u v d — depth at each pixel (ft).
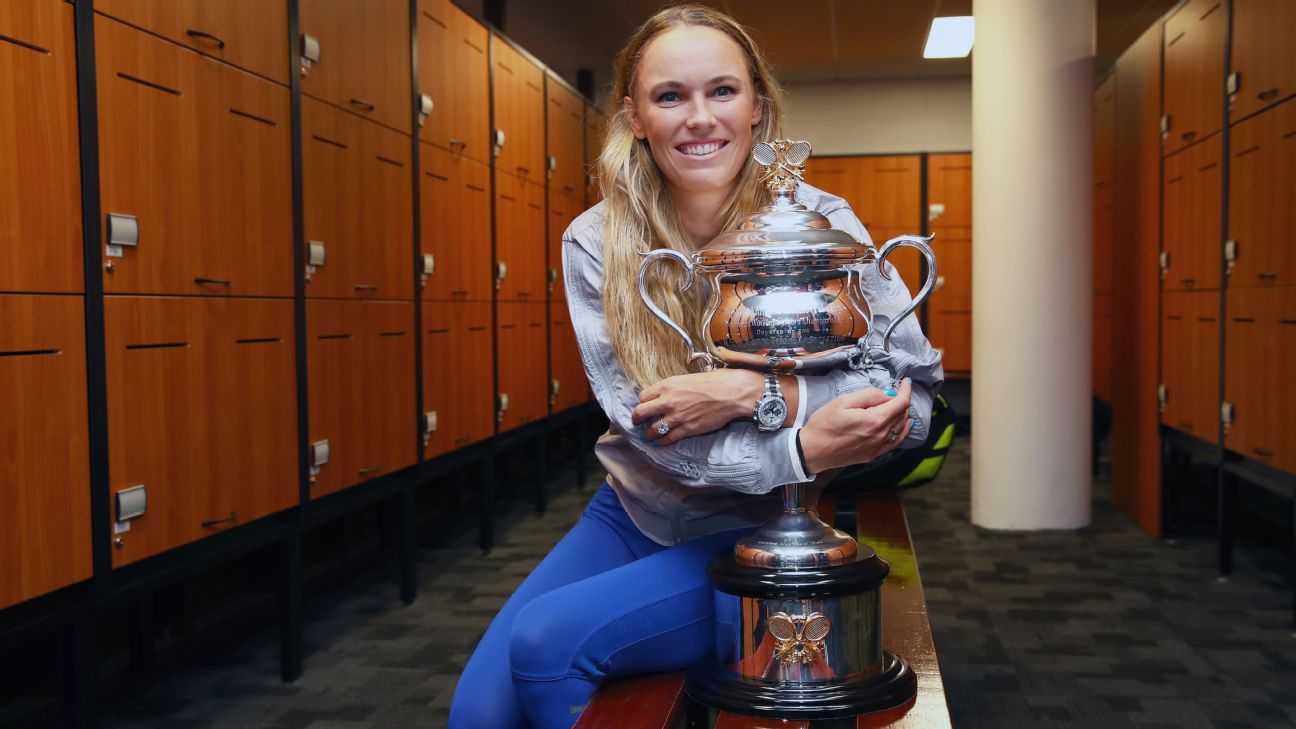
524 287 15.58
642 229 3.72
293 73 8.48
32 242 5.65
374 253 10.15
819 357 3.14
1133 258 15.42
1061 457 14.62
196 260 7.18
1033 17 14.16
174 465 6.95
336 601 11.29
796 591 3.06
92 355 6.13
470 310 13.08
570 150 18.51
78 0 5.97
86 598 6.22
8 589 5.51
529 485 19.47
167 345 6.87
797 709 3.01
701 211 3.75
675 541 4.07
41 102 5.71
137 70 6.52
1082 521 14.76
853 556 3.22
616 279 3.67
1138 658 9.21
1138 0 21.35
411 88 11.08
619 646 3.46
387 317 10.47
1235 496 11.94
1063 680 8.67
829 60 26.40
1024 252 14.43
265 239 8.09
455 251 12.51
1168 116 13.70
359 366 9.82
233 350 7.66
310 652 9.48
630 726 3.10
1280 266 9.95
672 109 3.48
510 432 15.24
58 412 5.87
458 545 14.28
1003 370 14.64
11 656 7.08
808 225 3.13
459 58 12.66
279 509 8.35
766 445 3.17
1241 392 11.03
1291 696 8.21
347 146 9.55
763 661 3.12
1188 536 14.14
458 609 10.93
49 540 5.81
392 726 7.70
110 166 6.27
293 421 8.55
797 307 3.09
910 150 28.73
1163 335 13.88
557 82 17.56
